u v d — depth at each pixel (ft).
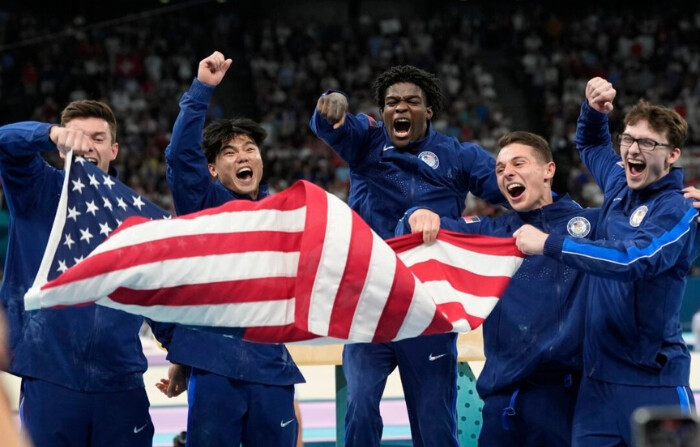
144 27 88.43
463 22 92.38
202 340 16.12
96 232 14.88
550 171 15.84
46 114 76.84
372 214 17.75
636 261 13.39
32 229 15.24
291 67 85.92
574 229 15.55
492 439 15.78
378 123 18.15
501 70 90.58
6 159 14.55
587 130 17.22
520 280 15.52
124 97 79.10
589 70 88.17
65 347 15.06
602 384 14.64
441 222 16.31
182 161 15.88
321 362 21.04
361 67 86.63
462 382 22.31
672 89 85.61
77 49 83.20
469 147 17.88
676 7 95.30
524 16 94.22
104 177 15.25
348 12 94.84
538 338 15.26
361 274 14.32
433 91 17.69
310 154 74.18
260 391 16.29
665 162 14.44
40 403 14.97
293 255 14.60
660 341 14.39
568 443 15.33
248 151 16.87
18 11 86.74
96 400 15.16
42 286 13.52
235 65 88.48
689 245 14.14
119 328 15.40
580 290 15.21
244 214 14.67
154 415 29.45
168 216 15.58
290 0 93.97
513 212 16.10
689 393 14.65
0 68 80.53
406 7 95.55
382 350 16.98
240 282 14.34
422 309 14.44
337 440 21.94
